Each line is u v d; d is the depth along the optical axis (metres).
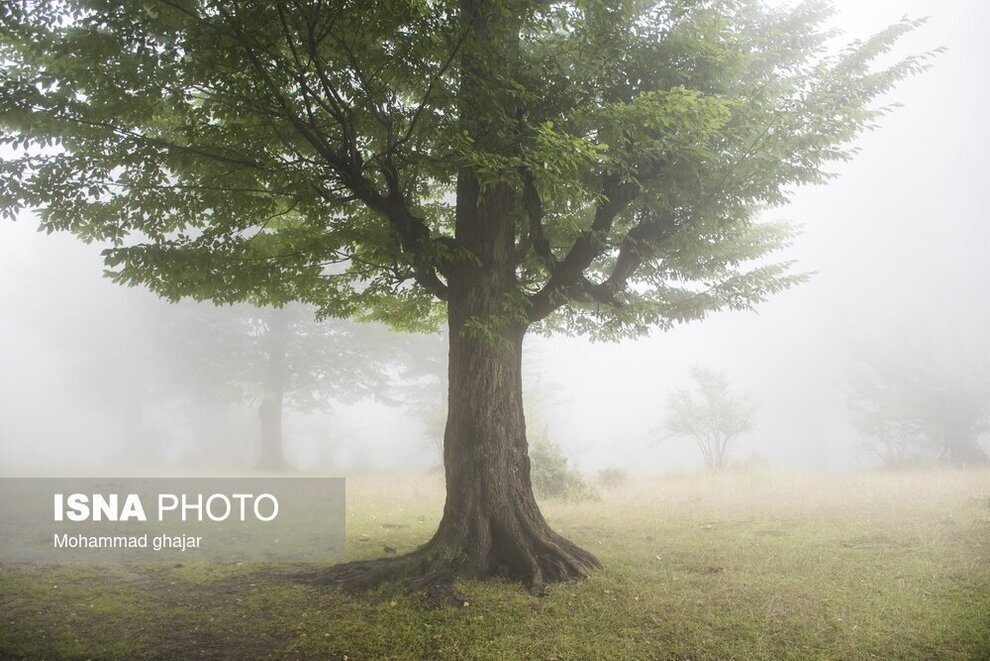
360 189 6.62
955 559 7.02
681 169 7.07
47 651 4.76
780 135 7.18
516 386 7.36
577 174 6.86
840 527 9.37
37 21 5.51
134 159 6.25
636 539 8.90
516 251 7.98
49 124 5.82
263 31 5.53
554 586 6.20
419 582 6.13
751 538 8.83
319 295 8.99
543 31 6.98
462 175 7.06
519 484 7.05
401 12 5.21
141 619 5.50
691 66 7.09
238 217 7.21
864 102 7.26
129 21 5.43
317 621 5.40
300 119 6.36
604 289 8.02
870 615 5.39
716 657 4.68
